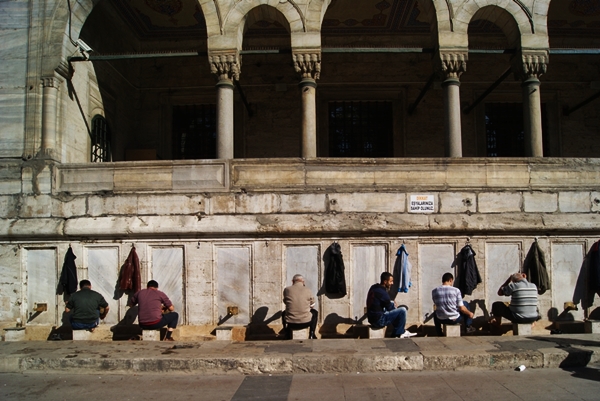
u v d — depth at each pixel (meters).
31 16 12.91
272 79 17.20
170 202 11.87
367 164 11.88
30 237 12.06
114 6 15.35
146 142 17.28
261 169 11.89
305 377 7.85
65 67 12.87
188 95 17.41
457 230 11.52
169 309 10.79
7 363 8.41
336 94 17.19
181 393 7.18
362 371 8.07
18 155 12.52
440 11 12.68
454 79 12.62
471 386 7.25
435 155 16.94
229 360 8.12
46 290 12.02
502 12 12.85
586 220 11.66
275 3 12.66
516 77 13.12
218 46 12.59
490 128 17.39
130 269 11.56
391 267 11.56
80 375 8.18
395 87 17.14
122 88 16.50
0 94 12.73
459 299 10.44
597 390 7.00
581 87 17.36
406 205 11.66
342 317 11.45
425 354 8.20
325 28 16.92
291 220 11.54
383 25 16.80
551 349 8.46
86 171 12.27
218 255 11.68
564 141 17.17
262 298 11.52
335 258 11.34
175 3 15.27
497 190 11.79
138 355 8.48
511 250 11.73
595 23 16.62
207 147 17.47
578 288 11.76
